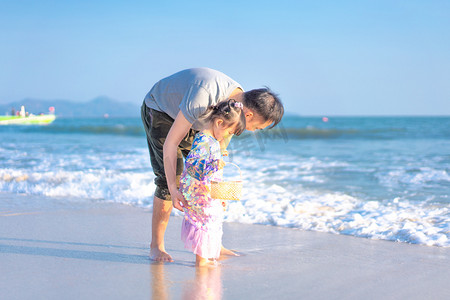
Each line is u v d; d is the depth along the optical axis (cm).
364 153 1226
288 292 243
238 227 425
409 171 800
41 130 2567
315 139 2030
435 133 2252
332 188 633
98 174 752
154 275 271
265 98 287
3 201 554
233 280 264
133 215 475
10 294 232
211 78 290
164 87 306
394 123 4200
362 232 390
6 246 338
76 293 235
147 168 866
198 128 302
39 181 690
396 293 244
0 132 2456
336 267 293
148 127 318
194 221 292
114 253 325
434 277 272
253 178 735
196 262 296
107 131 2564
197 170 289
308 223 427
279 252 334
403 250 338
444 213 455
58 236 377
